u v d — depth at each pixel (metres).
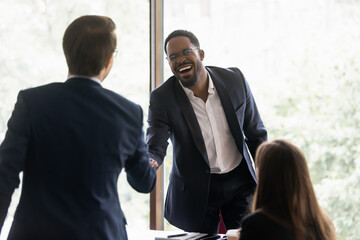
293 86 3.88
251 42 4.01
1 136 4.32
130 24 4.12
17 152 1.82
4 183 1.80
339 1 3.79
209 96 2.96
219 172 2.98
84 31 1.95
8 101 4.31
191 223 3.00
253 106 3.06
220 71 3.04
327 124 3.80
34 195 1.83
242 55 4.03
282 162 1.89
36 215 1.82
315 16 3.85
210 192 3.01
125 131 1.97
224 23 4.07
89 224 1.84
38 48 4.29
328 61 3.81
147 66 4.10
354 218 3.73
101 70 2.00
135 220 4.12
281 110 3.90
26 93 1.90
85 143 1.87
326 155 3.79
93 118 1.91
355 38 3.75
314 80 3.84
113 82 4.15
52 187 1.83
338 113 3.77
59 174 1.84
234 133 2.94
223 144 2.98
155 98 3.01
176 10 4.14
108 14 4.17
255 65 3.99
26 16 4.30
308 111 3.84
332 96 3.79
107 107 1.95
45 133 1.85
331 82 3.80
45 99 1.88
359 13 3.75
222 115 2.97
